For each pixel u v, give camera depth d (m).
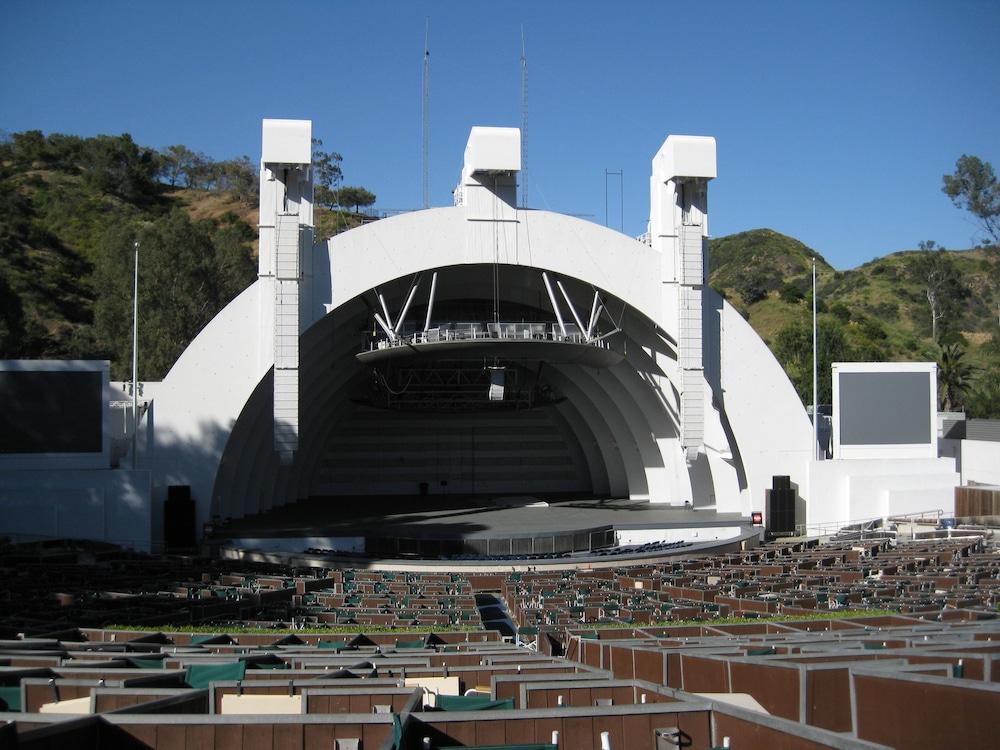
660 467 60.28
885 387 52.72
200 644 17.95
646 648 14.64
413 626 24.16
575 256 49.31
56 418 42.88
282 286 44.59
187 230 82.69
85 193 128.00
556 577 36.94
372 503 62.31
